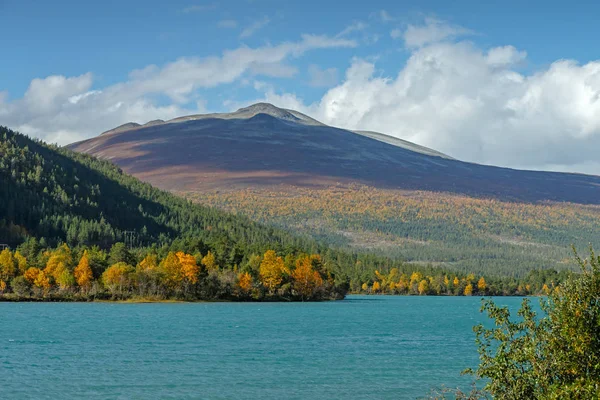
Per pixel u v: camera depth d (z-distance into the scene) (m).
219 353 123.44
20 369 102.44
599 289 36.47
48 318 188.50
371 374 102.31
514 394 38.12
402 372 104.38
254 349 130.00
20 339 138.88
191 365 108.75
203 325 176.62
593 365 35.62
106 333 153.00
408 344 142.25
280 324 185.12
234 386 92.12
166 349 127.94
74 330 158.12
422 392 89.31
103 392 86.94
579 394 34.50
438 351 130.50
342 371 104.94
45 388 88.94
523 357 38.34
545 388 36.97
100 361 111.50
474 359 119.31
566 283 37.84
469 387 91.69
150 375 99.19
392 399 84.94
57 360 111.81
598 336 35.91
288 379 97.69
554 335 37.06
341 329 174.12
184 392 87.75
